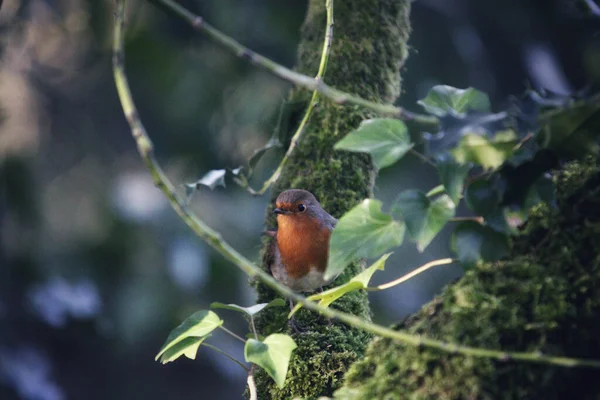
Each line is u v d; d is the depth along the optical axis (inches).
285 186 263.4
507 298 154.9
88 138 535.8
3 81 511.8
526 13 474.9
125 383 535.8
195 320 196.4
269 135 446.9
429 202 160.7
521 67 483.2
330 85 252.5
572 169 167.0
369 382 159.5
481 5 471.2
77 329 489.7
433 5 459.5
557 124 148.7
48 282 471.5
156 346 530.9
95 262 483.2
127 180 503.5
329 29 196.9
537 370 147.6
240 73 457.1
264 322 239.8
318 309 155.7
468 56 462.3
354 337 226.2
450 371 150.3
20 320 472.7
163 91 470.3
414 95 441.7
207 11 445.1
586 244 157.3
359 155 256.8
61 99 532.7
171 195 158.9
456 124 149.1
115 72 169.5
